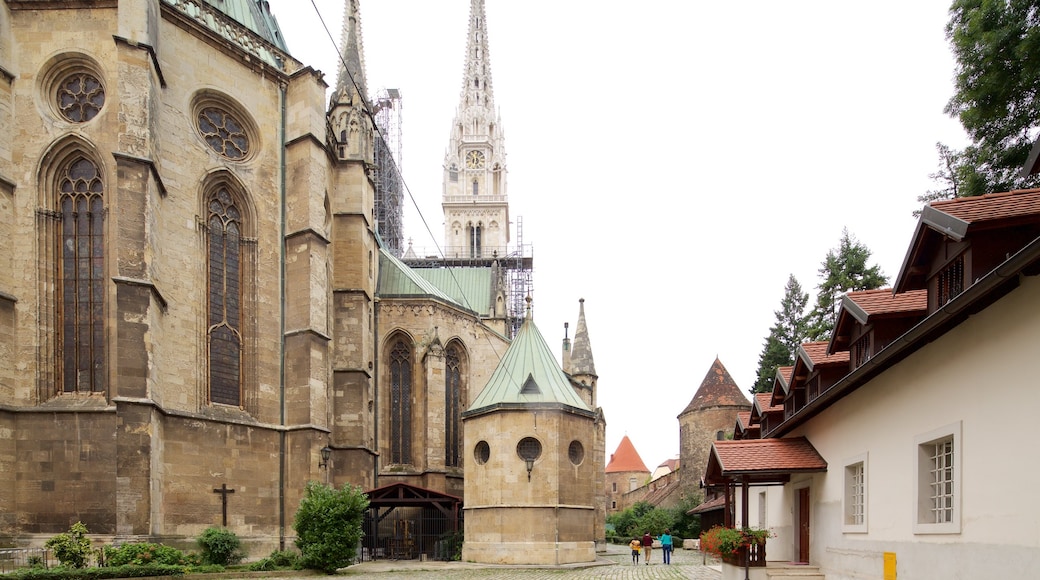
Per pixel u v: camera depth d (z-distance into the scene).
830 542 22.28
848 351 22.41
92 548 24.50
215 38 32.97
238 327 33.38
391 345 49.28
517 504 37.38
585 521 39.47
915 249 14.44
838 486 21.70
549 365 41.25
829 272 55.00
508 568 34.72
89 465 26.31
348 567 32.81
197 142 32.06
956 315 13.34
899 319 17.45
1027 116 22.23
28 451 26.45
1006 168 23.45
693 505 74.69
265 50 36.41
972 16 22.69
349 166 41.69
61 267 28.31
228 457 30.97
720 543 23.84
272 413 33.59
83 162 28.97
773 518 30.06
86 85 29.31
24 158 28.27
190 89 31.94
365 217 42.16
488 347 54.28
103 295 28.08
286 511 33.00
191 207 31.45
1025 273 11.38
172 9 30.88
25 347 27.30
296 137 35.84
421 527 40.59
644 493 115.38
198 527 29.38
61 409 26.58
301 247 35.00
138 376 26.78
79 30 28.97
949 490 15.25
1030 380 11.65
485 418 39.44
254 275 33.94
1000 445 12.55
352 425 39.44
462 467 51.41
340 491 30.38
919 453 15.94
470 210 119.56
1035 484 11.48
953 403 14.30
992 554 12.75
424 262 94.44
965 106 24.06
